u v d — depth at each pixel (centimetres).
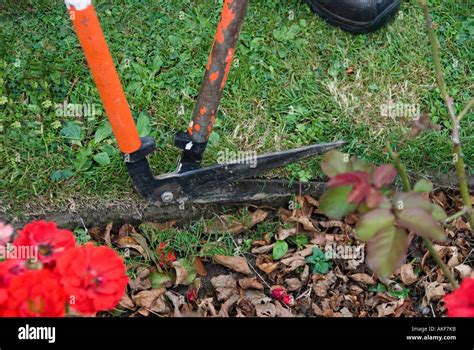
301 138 242
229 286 216
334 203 141
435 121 248
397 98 255
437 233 135
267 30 270
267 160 210
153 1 275
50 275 140
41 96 246
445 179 236
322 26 274
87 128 241
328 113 250
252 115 247
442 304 215
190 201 218
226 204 229
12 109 244
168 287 216
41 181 225
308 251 224
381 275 135
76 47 262
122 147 198
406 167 236
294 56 264
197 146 204
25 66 252
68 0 170
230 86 254
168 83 254
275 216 232
